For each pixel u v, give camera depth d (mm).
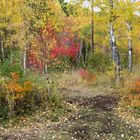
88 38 39188
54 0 33469
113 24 23594
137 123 15883
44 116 16797
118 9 23016
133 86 20875
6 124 15812
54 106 18078
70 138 13766
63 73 28625
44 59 19781
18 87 17062
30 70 25359
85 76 26484
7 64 18766
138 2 23359
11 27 30625
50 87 19469
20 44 26156
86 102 19812
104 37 37562
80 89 23688
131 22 25250
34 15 19859
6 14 29906
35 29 19688
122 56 34719
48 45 20016
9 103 16562
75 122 15914
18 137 13883
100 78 26438
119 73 24188
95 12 23797
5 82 17453
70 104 19000
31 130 14938
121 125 15469
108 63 31234
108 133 14406
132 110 17578
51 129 14992
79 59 35875
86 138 13812
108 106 18812
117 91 22344
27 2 21969
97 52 34812
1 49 38219
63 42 33344
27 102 17562
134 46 34656
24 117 16625
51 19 20219
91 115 17016
